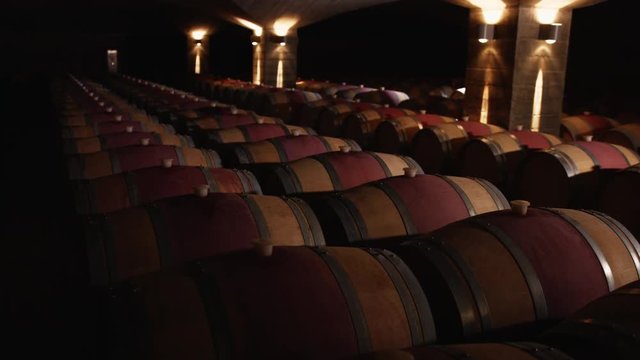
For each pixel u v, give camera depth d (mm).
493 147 7820
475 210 4809
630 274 3533
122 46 46000
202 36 32750
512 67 11383
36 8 28234
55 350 4711
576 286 3361
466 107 12508
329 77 32906
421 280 3436
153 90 18516
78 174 6145
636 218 5926
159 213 3951
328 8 21156
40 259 6676
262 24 22953
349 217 4480
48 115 20375
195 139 9477
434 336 2936
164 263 3754
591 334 2512
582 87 20234
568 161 6660
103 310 2805
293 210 4211
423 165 9188
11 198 9344
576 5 11383
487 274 3305
